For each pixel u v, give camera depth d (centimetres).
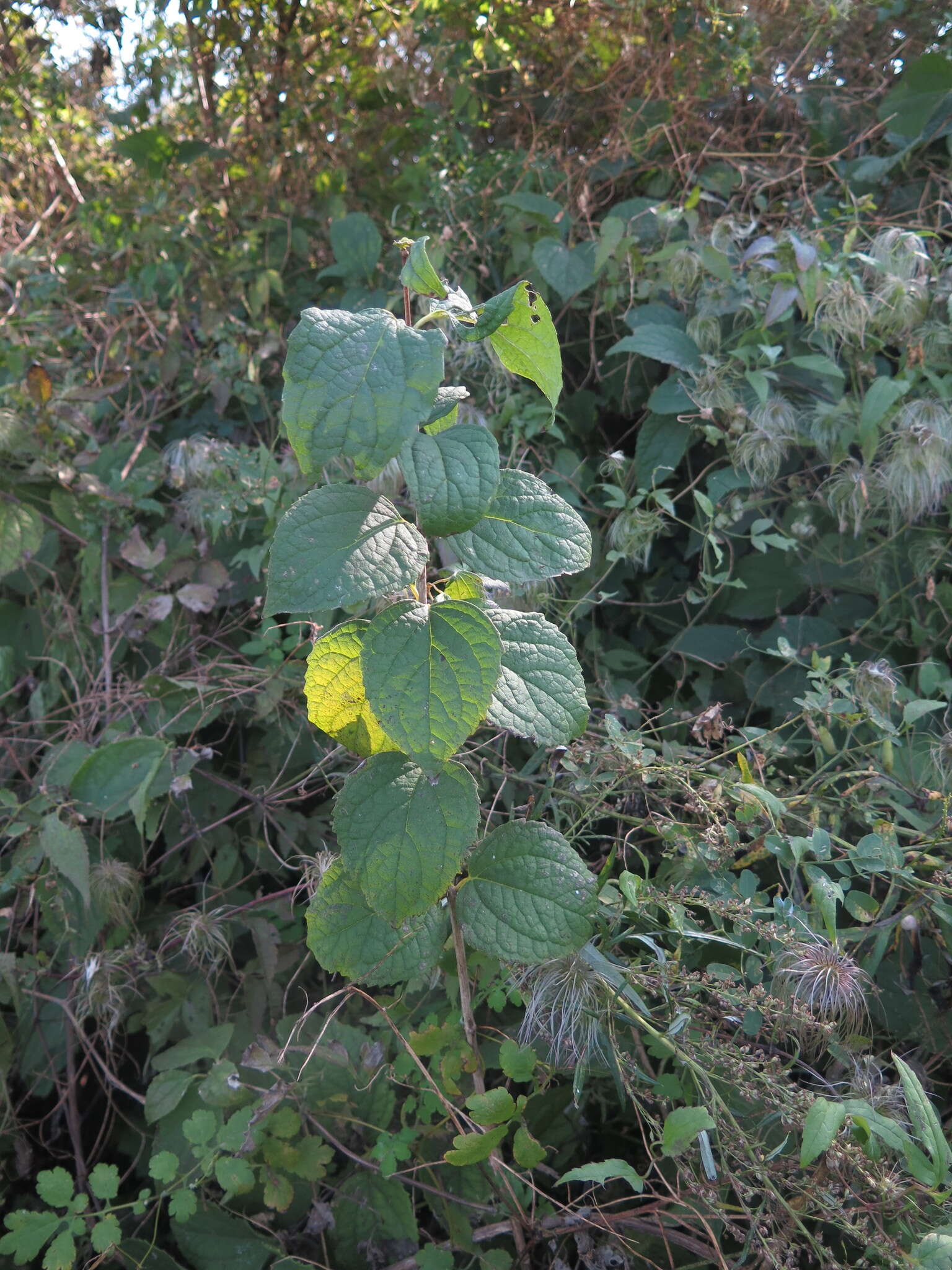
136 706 208
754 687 201
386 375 85
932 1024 151
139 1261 158
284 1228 161
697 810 146
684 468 223
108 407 262
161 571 219
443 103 278
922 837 150
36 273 287
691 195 221
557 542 106
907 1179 116
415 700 94
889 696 165
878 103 250
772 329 209
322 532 96
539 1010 139
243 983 190
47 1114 191
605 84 257
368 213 295
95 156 348
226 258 278
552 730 108
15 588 238
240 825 212
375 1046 154
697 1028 130
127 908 192
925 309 195
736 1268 119
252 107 300
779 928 128
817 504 203
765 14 244
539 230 234
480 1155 127
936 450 182
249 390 251
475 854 121
